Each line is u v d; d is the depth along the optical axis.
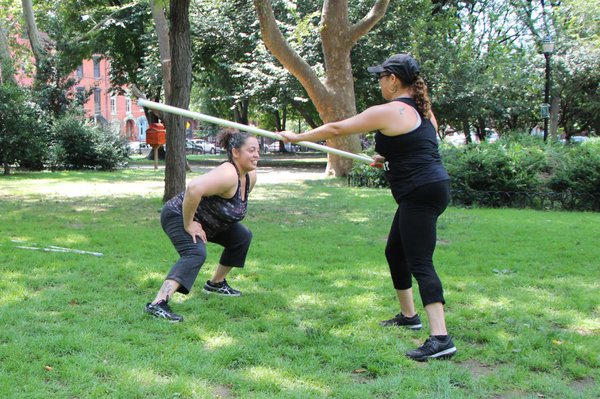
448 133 31.58
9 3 35.59
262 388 3.21
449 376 3.44
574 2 23.92
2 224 9.08
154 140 23.77
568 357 3.70
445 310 4.76
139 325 4.22
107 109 60.47
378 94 23.56
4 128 19.50
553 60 23.92
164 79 16.70
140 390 3.11
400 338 4.11
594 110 28.72
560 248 7.55
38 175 20.03
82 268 5.93
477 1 27.95
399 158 3.80
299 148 54.19
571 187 12.51
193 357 3.60
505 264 6.53
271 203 12.63
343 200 13.24
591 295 5.23
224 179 4.41
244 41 24.64
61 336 3.86
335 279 5.76
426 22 22.52
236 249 4.99
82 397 3.05
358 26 17.55
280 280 5.64
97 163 23.56
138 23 29.38
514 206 12.90
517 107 24.38
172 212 4.59
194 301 4.85
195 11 24.70
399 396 3.15
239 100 25.27
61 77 24.92
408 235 3.84
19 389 3.11
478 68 22.75
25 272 5.75
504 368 3.58
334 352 3.74
